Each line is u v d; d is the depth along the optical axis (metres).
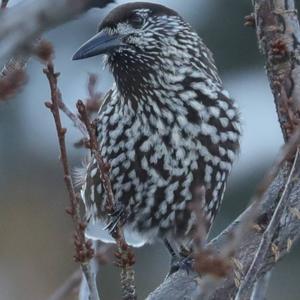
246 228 7.14
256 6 8.80
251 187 18.59
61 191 21.55
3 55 5.26
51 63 6.98
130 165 10.70
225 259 6.71
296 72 8.69
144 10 10.71
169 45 10.69
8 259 20.31
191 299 8.76
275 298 19.12
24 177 21.59
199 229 7.28
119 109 10.70
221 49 19.66
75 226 7.16
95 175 10.78
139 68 10.59
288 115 8.34
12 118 21.22
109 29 10.69
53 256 20.53
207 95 10.70
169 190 10.73
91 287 7.13
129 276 7.42
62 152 7.10
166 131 10.59
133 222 10.91
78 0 5.13
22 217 21.12
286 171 8.48
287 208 8.12
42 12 5.13
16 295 19.73
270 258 8.12
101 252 8.96
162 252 19.67
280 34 8.74
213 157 10.73
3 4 5.95
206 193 10.84
